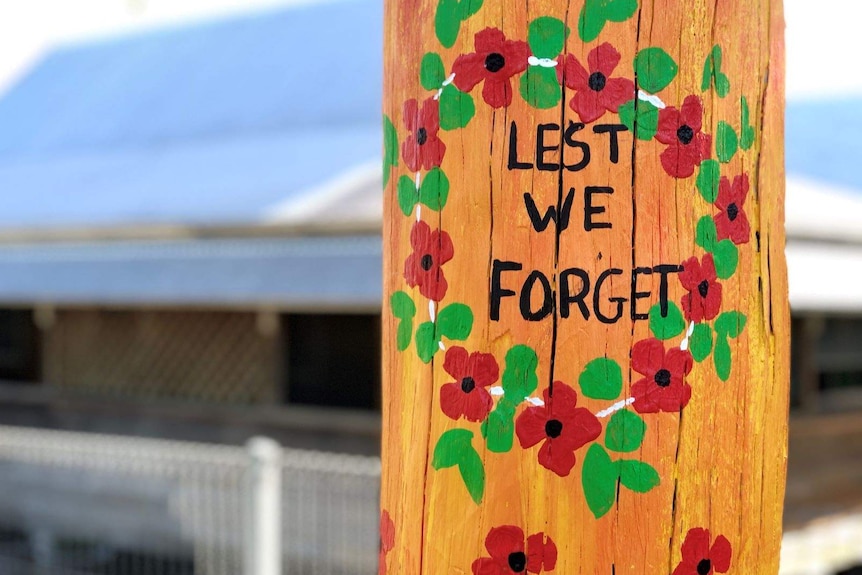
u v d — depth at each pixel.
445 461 1.51
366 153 8.71
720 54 1.49
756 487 1.54
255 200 7.93
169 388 10.51
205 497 7.76
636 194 1.45
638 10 1.45
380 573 1.67
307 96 10.84
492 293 1.48
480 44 1.48
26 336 11.71
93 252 9.48
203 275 8.29
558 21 1.46
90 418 10.95
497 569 1.47
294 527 6.90
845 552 7.29
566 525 1.45
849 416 9.32
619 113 1.45
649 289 1.45
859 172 10.09
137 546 8.43
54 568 8.53
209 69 12.38
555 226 1.46
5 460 9.08
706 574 1.48
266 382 9.73
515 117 1.47
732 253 1.50
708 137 1.48
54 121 13.16
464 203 1.50
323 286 7.38
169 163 10.33
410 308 1.57
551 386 1.45
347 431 9.13
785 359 1.60
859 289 6.95
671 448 1.45
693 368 1.47
